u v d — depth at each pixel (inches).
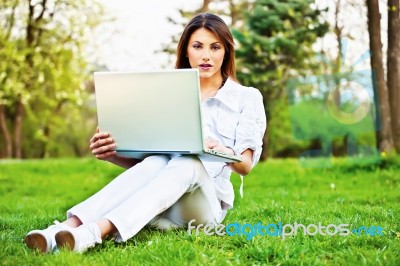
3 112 959.6
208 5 593.3
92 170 447.5
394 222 149.4
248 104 132.8
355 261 107.9
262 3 466.0
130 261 106.3
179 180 117.3
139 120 118.0
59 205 237.8
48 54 716.7
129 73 116.0
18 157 957.2
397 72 384.2
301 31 445.4
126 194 118.4
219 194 134.2
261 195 245.6
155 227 131.0
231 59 136.5
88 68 775.1
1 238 127.3
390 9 368.8
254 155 131.3
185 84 112.3
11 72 680.4
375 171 338.0
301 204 190.4
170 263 105.3
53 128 1074.7
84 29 705.6
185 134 115.1
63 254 105.2
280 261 108.5
